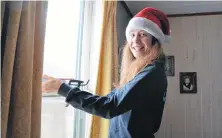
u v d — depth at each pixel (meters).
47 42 1.24
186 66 2.71
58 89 0.85
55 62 1.32
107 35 1.62
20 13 0.63
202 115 2.61
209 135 2.57
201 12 2.72
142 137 0.93
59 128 1.33
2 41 0.64
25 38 0.65
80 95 0.84
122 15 2.39
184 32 2.76
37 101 0.71
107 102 0.82
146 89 0.85
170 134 2.65
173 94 2.70
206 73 2.66
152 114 0.94
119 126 0.98
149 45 1.01
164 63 1.02
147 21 1.00
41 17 0.73
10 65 0.62
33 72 0.71
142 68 0.96
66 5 1.42
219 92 2.60
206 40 2.70
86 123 1.55
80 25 1.60
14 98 0.65
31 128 0.70
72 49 1.51
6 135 0.65
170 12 2.74
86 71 1.62
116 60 1.67
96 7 1.68
